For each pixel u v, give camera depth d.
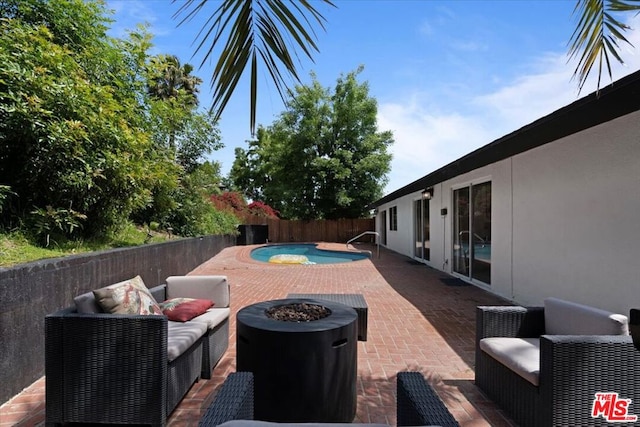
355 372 2.64
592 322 2.58
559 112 3.72
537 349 2.75
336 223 22.00
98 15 5.79
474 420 2.63
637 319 2.21
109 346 2.42
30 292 3.04
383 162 21.56
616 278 4.08
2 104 3.80
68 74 4.66
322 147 22.61
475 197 7.92
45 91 4.17
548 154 5.30
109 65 6.16
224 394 1.60
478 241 7.75
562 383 2.20
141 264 5.54
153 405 2.42
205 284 3.87
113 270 4.55
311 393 2.33
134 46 6.95
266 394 2.35
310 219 22.48
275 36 1.70
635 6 2.29
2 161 4.29
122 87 6.33
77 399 2.43
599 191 4.33
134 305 2.90
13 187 4.36
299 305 3.06
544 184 5.39
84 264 3.87
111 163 4.91
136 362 2.43
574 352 2.21
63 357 2.44
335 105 22.19
